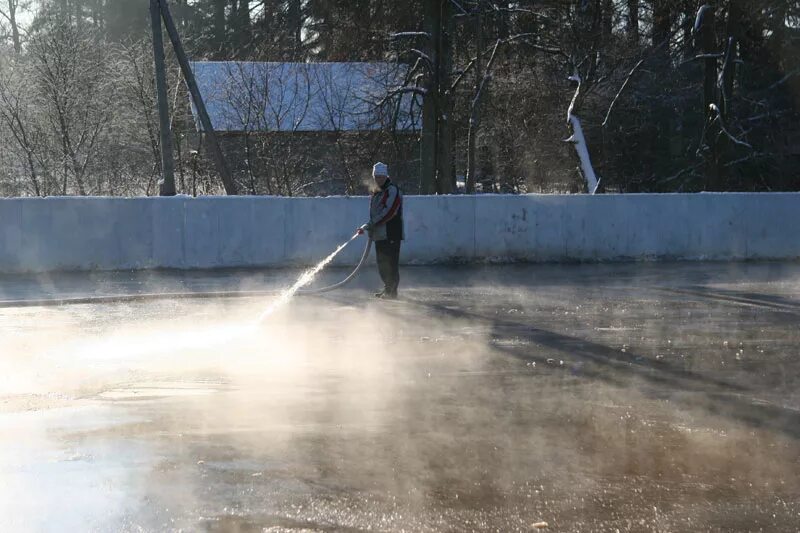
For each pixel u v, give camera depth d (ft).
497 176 127.03
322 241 58.39
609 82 116.67
